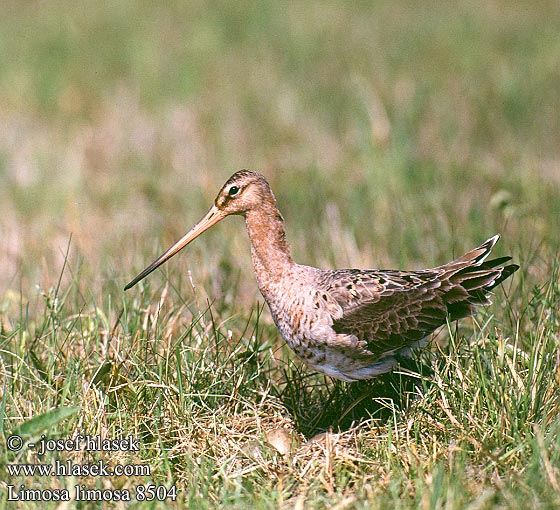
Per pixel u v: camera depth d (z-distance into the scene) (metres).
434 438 10.12
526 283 12.98
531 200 16.59
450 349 10.97
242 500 9.43
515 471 9.45
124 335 11.84
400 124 19.64
